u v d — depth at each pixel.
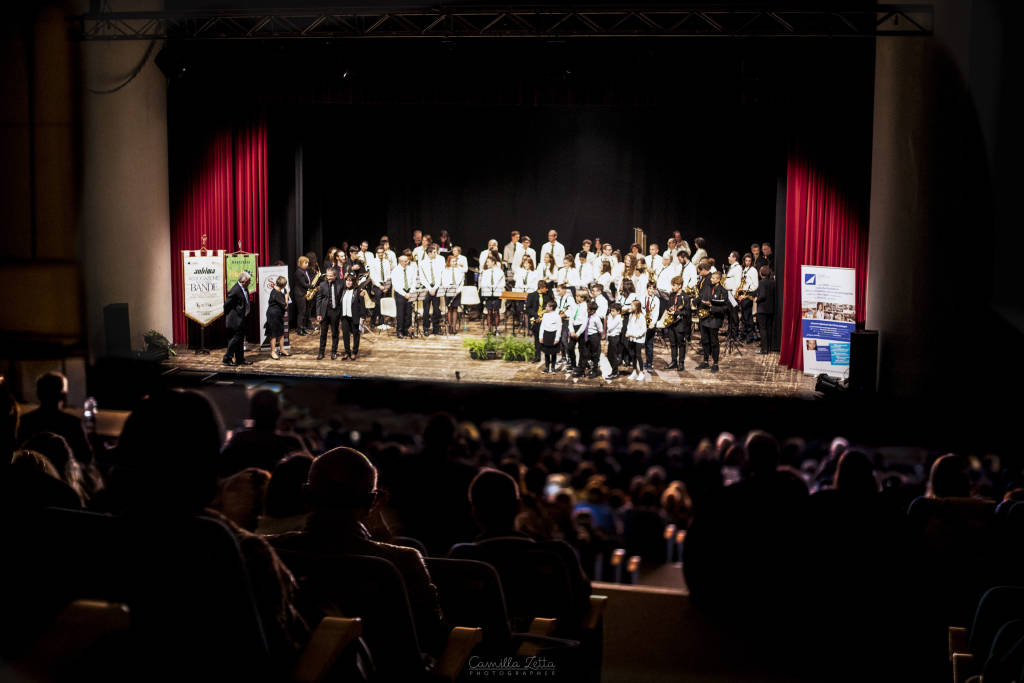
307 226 21.77
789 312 18.00
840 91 16.86
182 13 16.28
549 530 6.02
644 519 7.02
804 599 2.90
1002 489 8.63
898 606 3.02
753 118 22.03
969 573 4.38
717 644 4.01
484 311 22.27
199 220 19.56
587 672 3.65
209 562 1.91
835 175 17.62
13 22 16.42
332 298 18.02
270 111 20.03
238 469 6.58
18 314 17.03
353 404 16.31
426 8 15.67
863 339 15.41
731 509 2.92
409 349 19.25
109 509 4.38
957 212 14.44
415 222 23.47
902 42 15.23
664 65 17.31
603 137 22.81
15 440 3.47
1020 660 2.67
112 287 17.80
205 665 1.93
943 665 3.46
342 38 16.14
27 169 16.81
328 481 2.84
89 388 16.73
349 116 22.98
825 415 15.30
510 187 23.31
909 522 3.16
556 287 19.75
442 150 23.30
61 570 2.82
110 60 17.48
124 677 2.03
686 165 22.61
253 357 18.34
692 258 21.66
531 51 17.72
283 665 2.08
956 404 14.65
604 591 4.77
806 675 3.01
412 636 2.71
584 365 16.94
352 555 2.71
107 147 17.55
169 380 16.70
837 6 14.64
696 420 15.61
